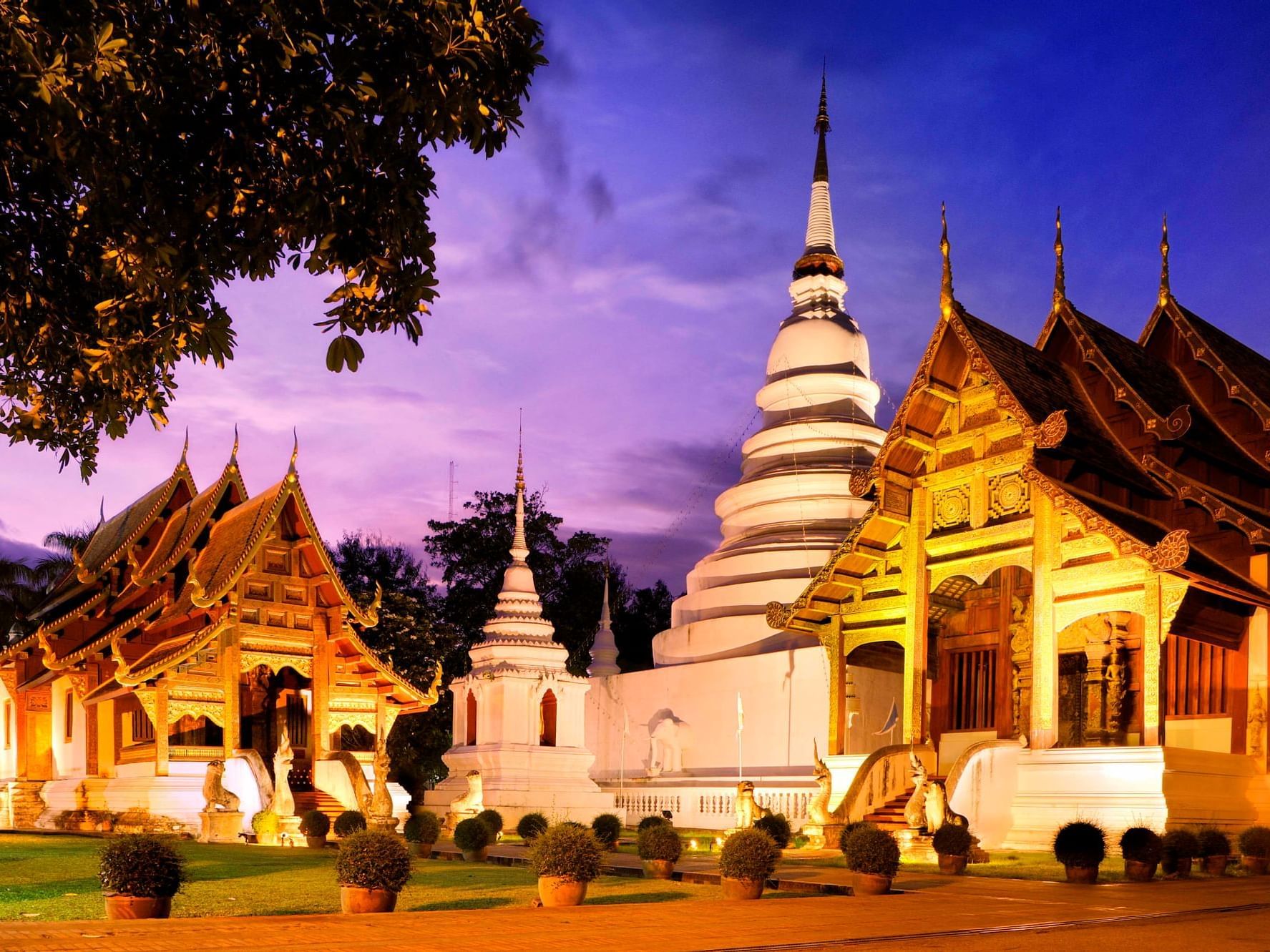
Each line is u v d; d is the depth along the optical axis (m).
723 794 34.31
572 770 35.12
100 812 31.00
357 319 11.02
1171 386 29.45
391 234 10.58
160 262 9.76
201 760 30.64
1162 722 23.56
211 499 34.88
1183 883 18.44
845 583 29.81
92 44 8.73
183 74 9.75
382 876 13.02
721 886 15.66
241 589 31.53
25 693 35.72
